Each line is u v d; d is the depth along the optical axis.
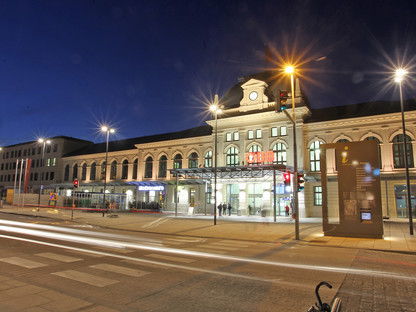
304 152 35.91
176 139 45.94
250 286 7.16
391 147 31.39
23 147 72.31
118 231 20.23
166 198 46.09
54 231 18.22
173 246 13.52
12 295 6.18
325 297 6.45
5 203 55.31
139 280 7.50
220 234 18.98
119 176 53.16
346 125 34.03
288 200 35.88
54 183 62.50
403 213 30.11
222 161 40.72
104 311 5.43
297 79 37.19
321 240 16.33
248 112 39.72
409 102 32.78
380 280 8.03
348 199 17.47
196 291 6.71
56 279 7.43
